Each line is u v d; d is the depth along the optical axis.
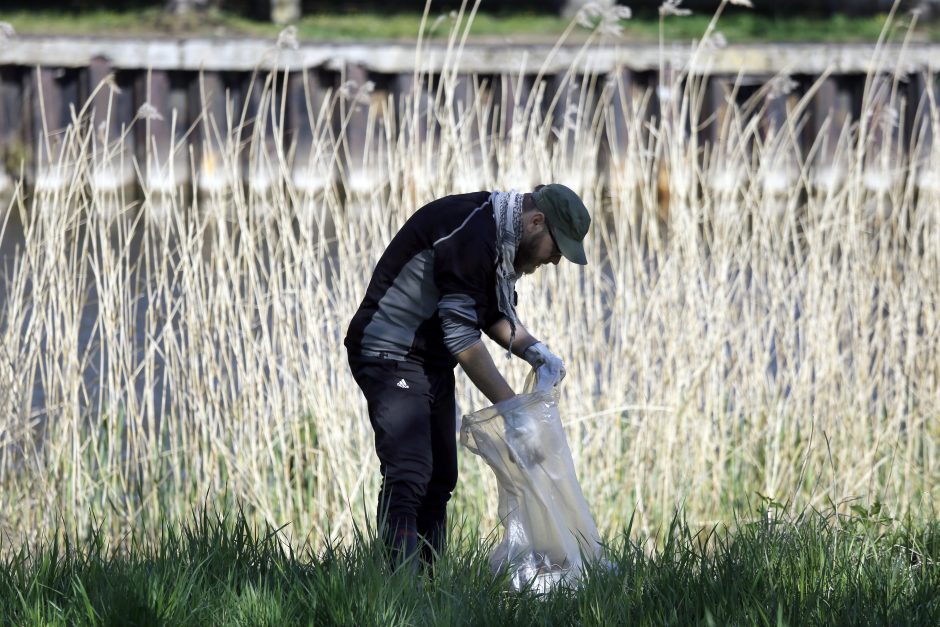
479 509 16.73
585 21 19.12
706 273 19.38
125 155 43.81
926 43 47.88
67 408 16.58
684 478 17.62
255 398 16.86
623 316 18.09
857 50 46.62
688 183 18.83
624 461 17.89
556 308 17.88
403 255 12.23
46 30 54.38
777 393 18.64
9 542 15.69
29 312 19.73
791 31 57.25
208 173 18.83
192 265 17.34
